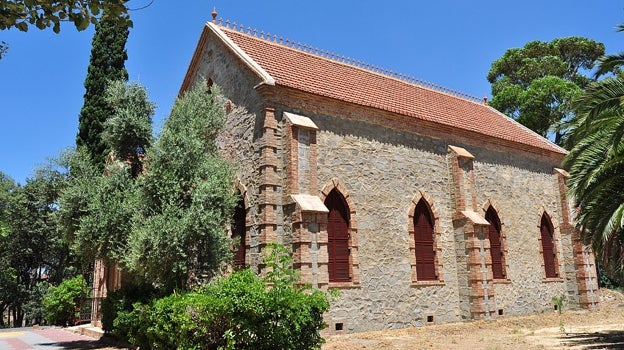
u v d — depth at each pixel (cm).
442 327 2295
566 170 3306
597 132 1838
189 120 2034
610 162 1698
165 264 1722
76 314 3506
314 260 1914
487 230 2575
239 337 1310
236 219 2203
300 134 2059
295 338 1348
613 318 2772
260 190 2016
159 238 1681
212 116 2134
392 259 2288
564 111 4662
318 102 2205
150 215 1830
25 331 3170
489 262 2542
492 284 2531
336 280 2108
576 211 3225
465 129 2731
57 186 3447
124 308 1914
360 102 2322
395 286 2267
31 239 4278
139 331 1672
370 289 2177
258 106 2130
